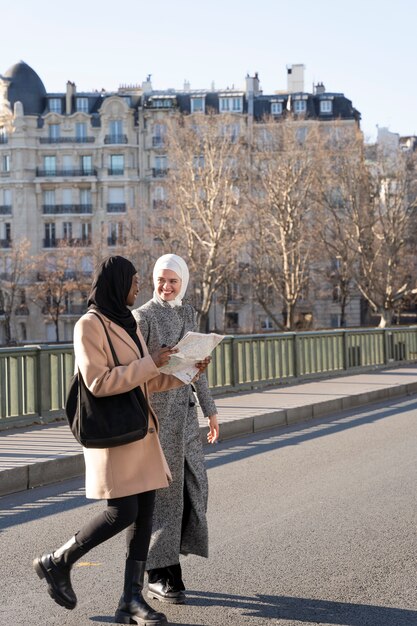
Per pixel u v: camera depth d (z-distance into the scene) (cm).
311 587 593
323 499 879
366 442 1298
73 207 8881
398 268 6328
